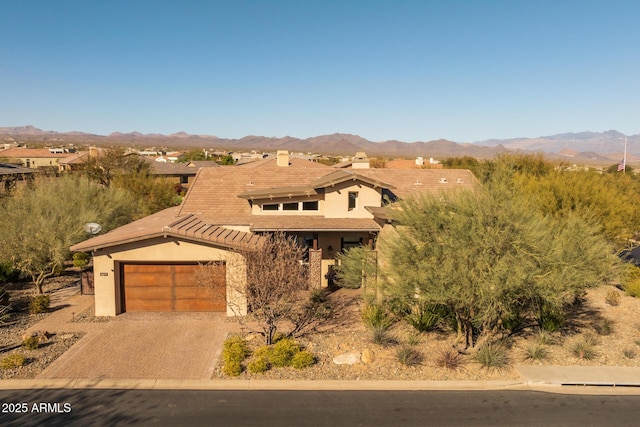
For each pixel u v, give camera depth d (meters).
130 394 12.09
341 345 15.46
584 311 19.98
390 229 17.72
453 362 13.81
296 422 10.79
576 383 12.98
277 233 18.73
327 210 23.98
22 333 16.53
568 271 13.91
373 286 16.22
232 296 18.62
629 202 25.98
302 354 13.80
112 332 16.67
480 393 12.48
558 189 24.27
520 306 16.05
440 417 11.15
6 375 13.02
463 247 13.04
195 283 19.23
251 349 15.06
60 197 27.22
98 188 31.44
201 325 17.52
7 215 22.14
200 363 14.02
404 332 16.86
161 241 18.58
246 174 28.80
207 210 25.09
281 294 15.45
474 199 13.74
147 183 43.47
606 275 16.39
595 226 17.25
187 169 76.44
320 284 23.23
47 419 10.77
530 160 39.69
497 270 12.51
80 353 14.70
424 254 13.80
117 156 62.72
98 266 18.44
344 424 10.75
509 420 11.07
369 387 12.69
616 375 13.48
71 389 12.34
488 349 14.16
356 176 23.34
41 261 21.12
